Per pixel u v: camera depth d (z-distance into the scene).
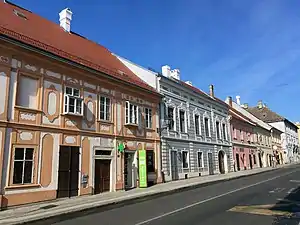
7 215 10.62
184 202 12.72
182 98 27.12
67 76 15.58
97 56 21.03
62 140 14.87
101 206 12.67
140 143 20.67
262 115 71.50
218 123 34.59
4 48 12.62
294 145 79.00
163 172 22.58
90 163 16.34
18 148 12.88
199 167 28.28
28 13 19.39
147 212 10.63
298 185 18.17
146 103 21.94
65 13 21.92
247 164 42.47
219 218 8.96
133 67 24.84
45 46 14.79
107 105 18.17
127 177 19.58
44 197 13.57
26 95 13.52
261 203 11.67
